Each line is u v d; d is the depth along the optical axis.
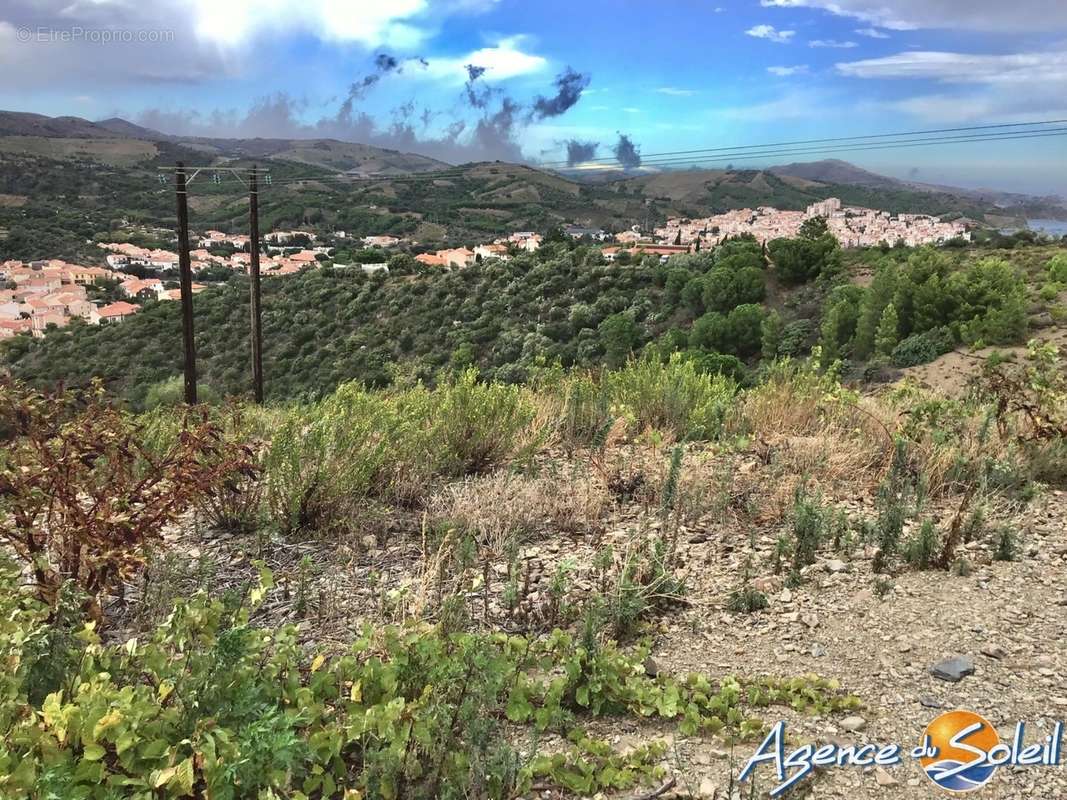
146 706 1.96
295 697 2.29
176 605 2.34
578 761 2.19
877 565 3.75
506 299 45.91
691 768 2.24
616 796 2.10
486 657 2.35
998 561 3.84
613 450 6.11
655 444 5.93
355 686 2.28
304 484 4.28
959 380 22.91
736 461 5.73
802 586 3.62
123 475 3.33
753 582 3.69
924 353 27.66
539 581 3.62
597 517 4.58
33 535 2.89
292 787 2.04
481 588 3.50
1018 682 2.67
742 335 37.69
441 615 2.96
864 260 48.94
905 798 2.08
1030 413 5.54
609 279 47.53
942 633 3.06
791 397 7.07
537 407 6.62
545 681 2.72
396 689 2.36
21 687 2.06
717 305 42.28
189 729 2.00
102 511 2.92
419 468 5.05
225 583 3.50
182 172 14.76
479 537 4.02
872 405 6.97
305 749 1.89
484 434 5.58
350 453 4.53
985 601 3.36
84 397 3.45
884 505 4.45
